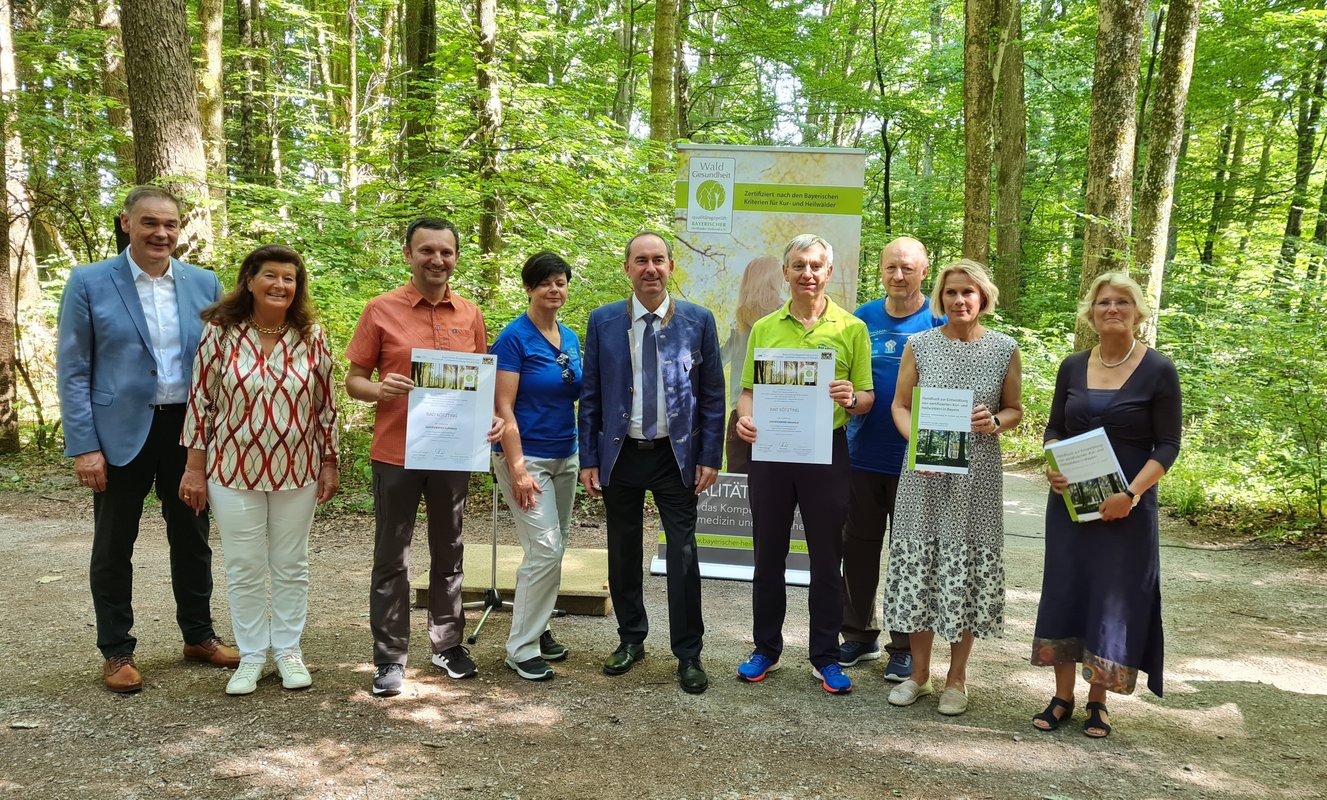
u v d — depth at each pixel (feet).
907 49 63.98
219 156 32.89
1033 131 61.67
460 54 26.13
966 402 10.05
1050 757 9.35
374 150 30.22
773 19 47.96
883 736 9.82
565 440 11.69
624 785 8.55
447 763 8.94
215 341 10.39
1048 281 52.21
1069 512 9.83
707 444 11.41
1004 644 13.46
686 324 11.34
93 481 10.36
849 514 12.27
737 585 16.89
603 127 27.68
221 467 10.37
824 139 67.31
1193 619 14.60
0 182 26.50
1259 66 39.29
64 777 8.43
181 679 11.07
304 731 9.61
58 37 32.07
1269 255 28.37
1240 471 24.32
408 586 10.97
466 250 24.32
